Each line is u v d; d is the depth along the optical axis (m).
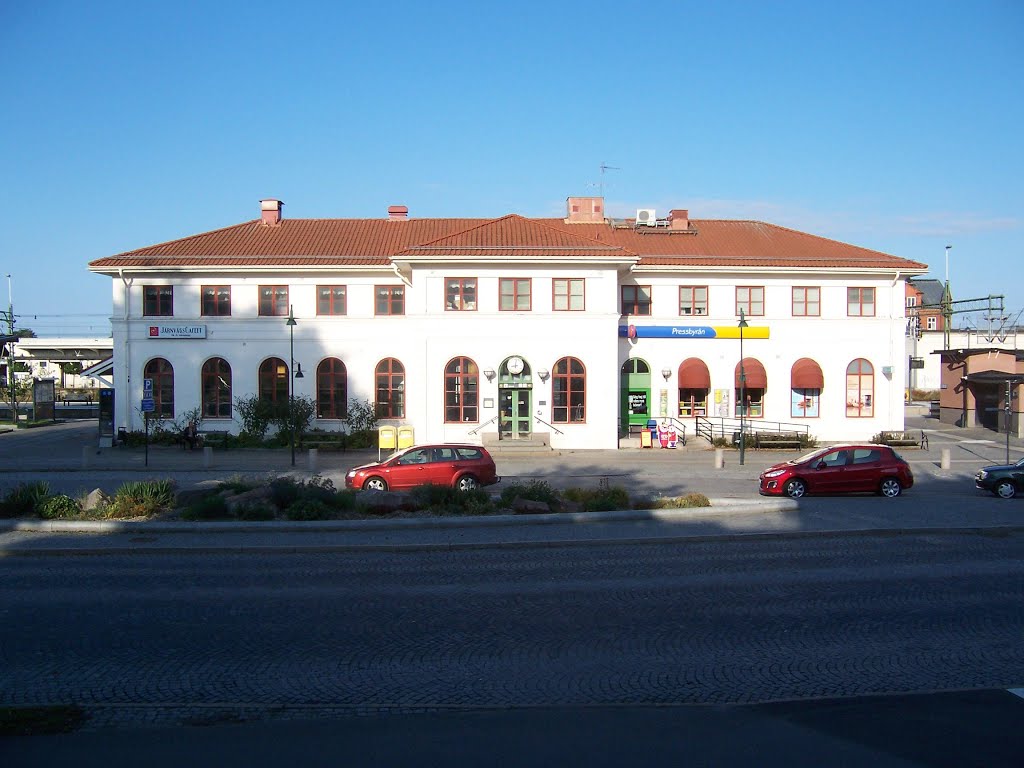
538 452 35.41
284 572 13.23
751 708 7.16
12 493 18.08
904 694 7.54
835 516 18.88
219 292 40.38
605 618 10.46
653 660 8.73
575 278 37.72
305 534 16.17
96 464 31.67
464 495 18.94
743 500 20.72
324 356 40.28
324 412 40.34
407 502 18.47
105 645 9.23
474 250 36.88
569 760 6.05
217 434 38.88
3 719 6.79
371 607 11.02
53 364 81.06
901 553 14.92
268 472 29.70
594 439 37.66
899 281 41.47
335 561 14.16
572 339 37.56
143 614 10.61
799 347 41.06
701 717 6.95
